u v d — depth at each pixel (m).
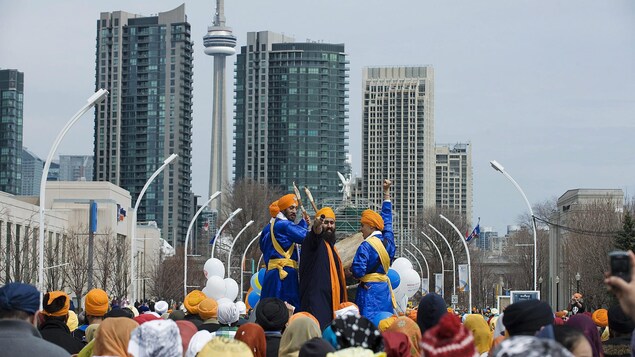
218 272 45.03
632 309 9.11
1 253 91.06
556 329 10.58
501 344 7.67
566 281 138.38
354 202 171.75
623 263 9.19
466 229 188.62
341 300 21.89
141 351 11.61
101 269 111.38
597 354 14.07
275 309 16.48
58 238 113.12
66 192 146.88
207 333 15.38
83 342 20.11
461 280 93.06
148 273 144.88
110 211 138.88
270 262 23.42
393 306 22.53
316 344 11.44
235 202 176.75
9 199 100.50
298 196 24.59
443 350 8.08
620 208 139.75
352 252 33.12
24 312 11.96
